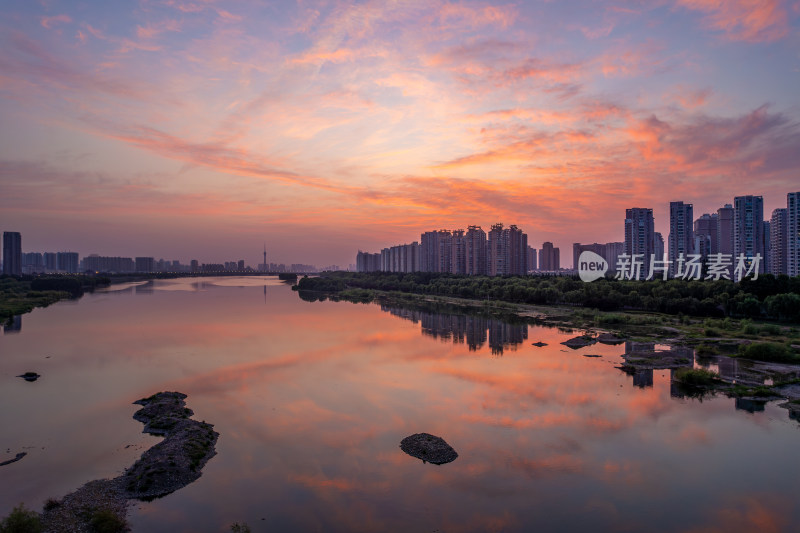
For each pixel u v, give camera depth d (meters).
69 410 57.78
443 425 53.41
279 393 65.25
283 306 190.50
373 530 33.66
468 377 73.81
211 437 49.22
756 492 38.88
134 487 38.59
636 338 106.25
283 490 39.06
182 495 38.16
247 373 76.19
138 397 63.28
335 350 95.25
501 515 35.56
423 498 37.91
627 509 36.41
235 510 36.06
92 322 135.38
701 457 45.19
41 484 39.50
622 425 53.28
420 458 44.88
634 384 69.62
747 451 46.38
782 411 57.50
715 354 87.94
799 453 45.97
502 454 45.94
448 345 101.25
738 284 134.75
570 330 122.44
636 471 42.53
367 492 38.81
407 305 194.38
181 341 104.62
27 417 55.28
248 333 116.75
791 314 112.31
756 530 33.78
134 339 106.94
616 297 153.38
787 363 80.62
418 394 64.75
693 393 65.12
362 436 50.22
